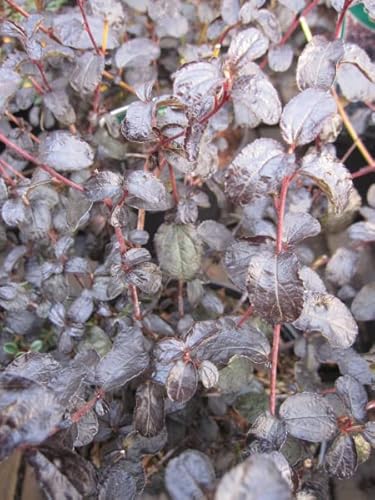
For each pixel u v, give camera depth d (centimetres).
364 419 16
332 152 22
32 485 23
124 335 17
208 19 27
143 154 26
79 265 21
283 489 9
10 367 15
